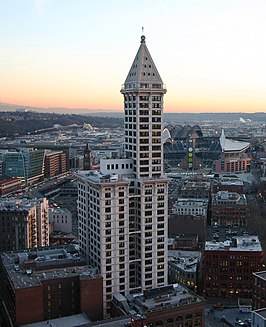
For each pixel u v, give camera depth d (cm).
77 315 19200
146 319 17650
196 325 19162
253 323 18112
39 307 19000
